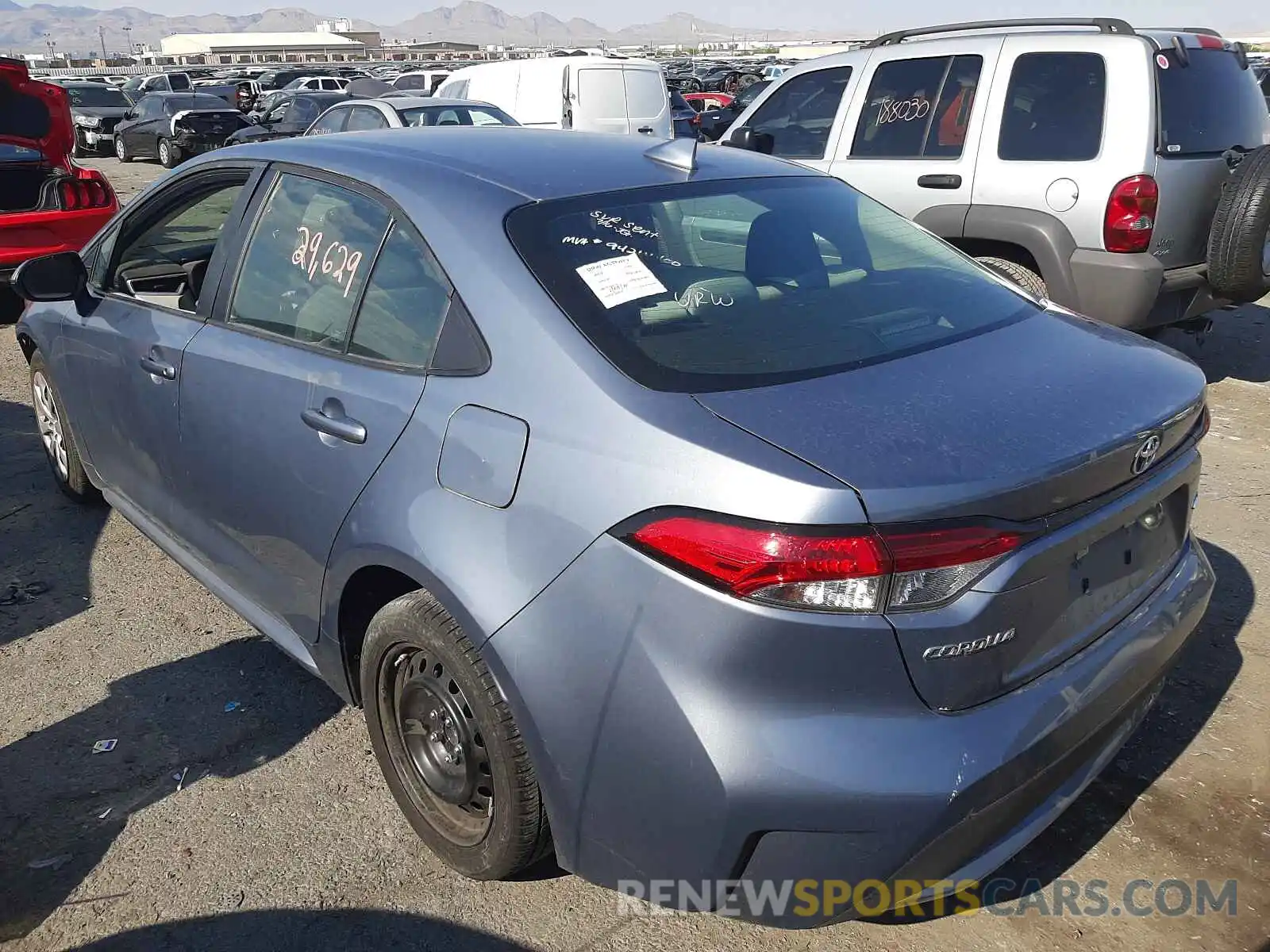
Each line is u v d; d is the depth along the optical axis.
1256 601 3.79
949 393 2.15
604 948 2.35
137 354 3.43
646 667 1.94
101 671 3.46
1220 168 5.73
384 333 2.56
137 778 2.93
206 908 2.46
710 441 1.95
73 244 7.84
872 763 1.85
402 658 2.51
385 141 2.99
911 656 1.85
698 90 38.62
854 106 6.57
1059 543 2.00
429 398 2.37
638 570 1.95
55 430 4.59
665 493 1.94
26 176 8.35
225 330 3.07
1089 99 5.54
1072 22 5.97
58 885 2.54
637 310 2.31
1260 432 5.52
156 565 4.20
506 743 2.22
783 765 1.85
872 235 2.98
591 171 2.75
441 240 2.49
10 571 4.14
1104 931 2.38
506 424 2.20
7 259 7.55
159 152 21.59
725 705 1.88
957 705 1.92
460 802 2.46
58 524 4.55
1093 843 2.65
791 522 1.82
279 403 2.77
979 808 1.90
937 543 1.84
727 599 1.86
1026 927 2.40
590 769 2.05
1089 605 2.18
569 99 13.59
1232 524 4.43
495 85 14.33
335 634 2.72
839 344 2.35
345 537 2.54
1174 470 2.34
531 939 2.37
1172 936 2.37
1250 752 2.97
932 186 6.12
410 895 2.50
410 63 104.06
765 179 3.01
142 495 3.70
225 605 3.87
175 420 3.24
